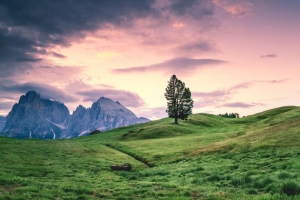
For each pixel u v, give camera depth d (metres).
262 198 16.44
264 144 42.31
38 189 19.95
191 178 28.16
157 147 64.44
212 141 67.38
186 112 120.62
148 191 20.95
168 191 21.14
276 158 31.94
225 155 41.78
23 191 19.16
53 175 29.80
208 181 25.94
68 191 20.92
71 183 24.69
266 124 86.62
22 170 31.06
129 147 68.50
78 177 29.50
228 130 97.12
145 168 42.59
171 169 36.94
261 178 23.14
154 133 100.31
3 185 20.73
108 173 34.25
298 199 15.88
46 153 49.00
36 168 33.16
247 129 88.56
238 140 55.91
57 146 63.06
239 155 39.41
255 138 52.34
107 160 47.56
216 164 35.69
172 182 26.61
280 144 40.12
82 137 126.50
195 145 62.53
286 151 34.78
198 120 138.12
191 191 20.95
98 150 62.09
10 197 16.75
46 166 35.72
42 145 62.00
